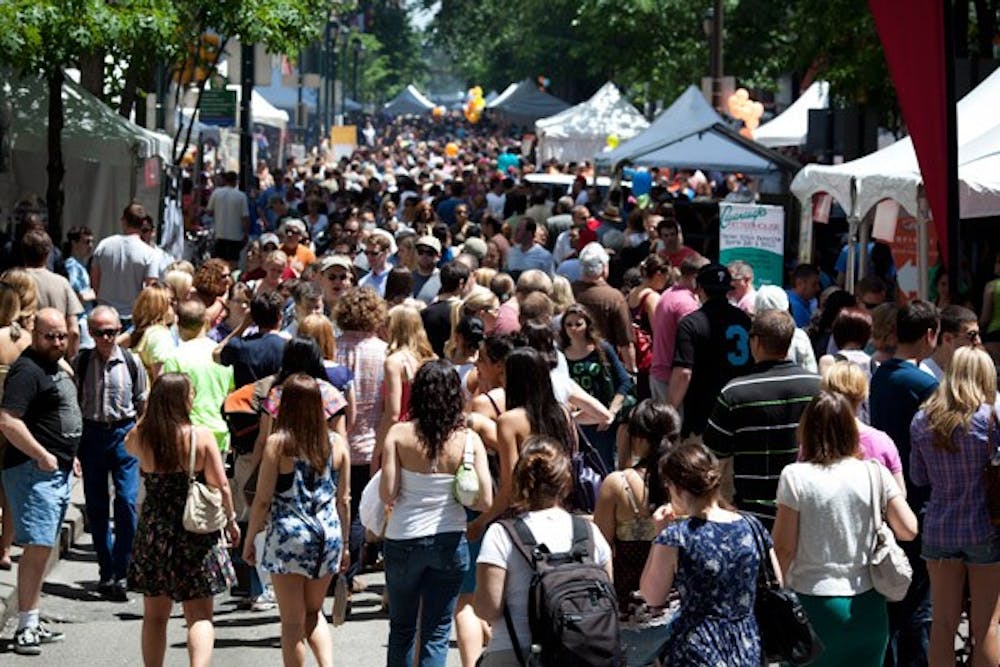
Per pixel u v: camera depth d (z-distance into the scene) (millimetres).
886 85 37469
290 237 25109
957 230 16016
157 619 11977
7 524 15602
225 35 31125
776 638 9227
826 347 17094
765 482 11781
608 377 15844
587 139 59406
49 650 13656
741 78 63344
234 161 71562
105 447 15141
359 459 14820
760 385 11805
